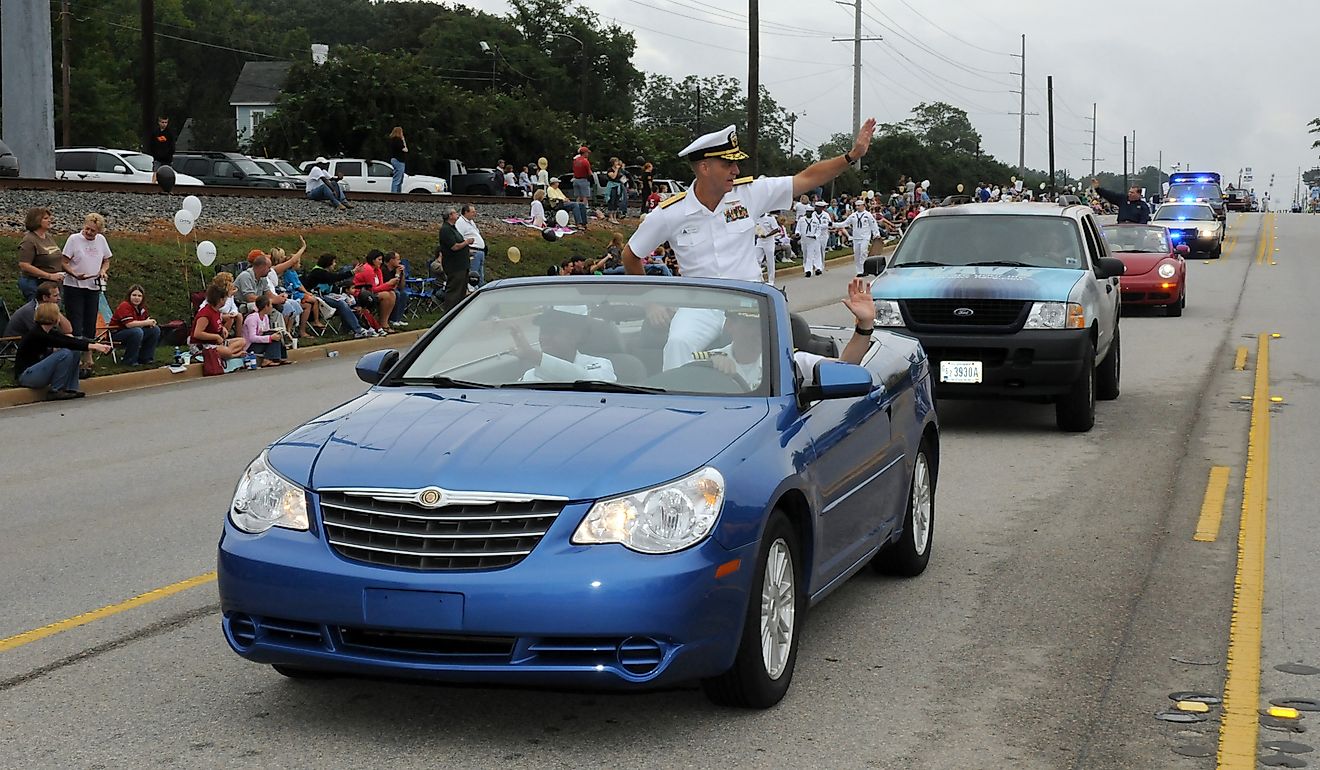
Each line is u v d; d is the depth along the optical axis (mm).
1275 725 5172
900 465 7074
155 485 10492
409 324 23828
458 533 4699
